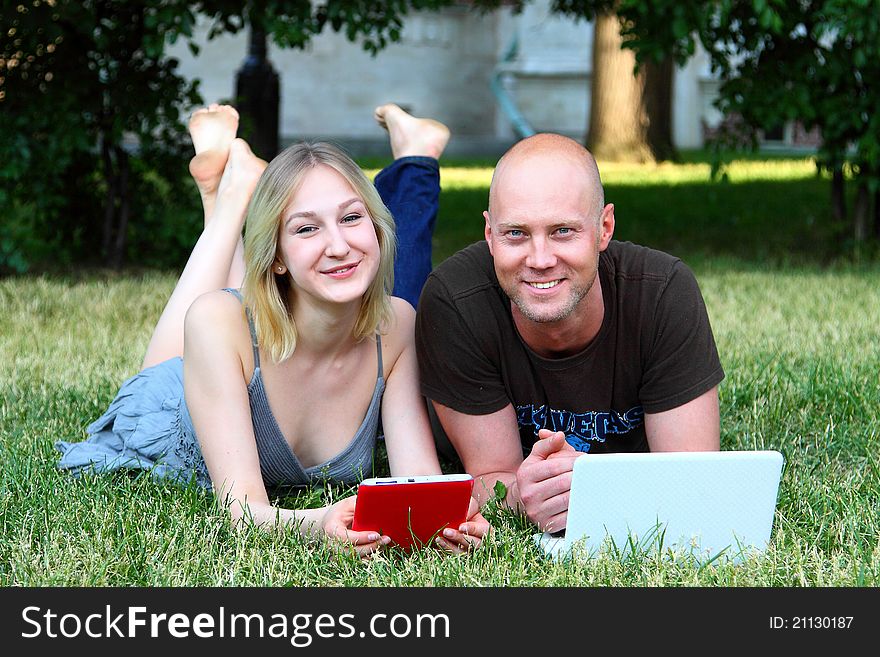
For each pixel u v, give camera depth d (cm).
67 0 611
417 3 730
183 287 361
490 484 282
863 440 335
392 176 424
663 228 938
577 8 902
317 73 1973
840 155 727
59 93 645
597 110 1620
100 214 723
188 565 241
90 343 469
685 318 268
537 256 244
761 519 252
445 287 278
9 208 652
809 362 419
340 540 245
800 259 757
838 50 684
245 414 274
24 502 278
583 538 246
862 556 246
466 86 2006
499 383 281
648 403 273
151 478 300
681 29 639
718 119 2005
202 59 1906
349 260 263
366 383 294
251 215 267
